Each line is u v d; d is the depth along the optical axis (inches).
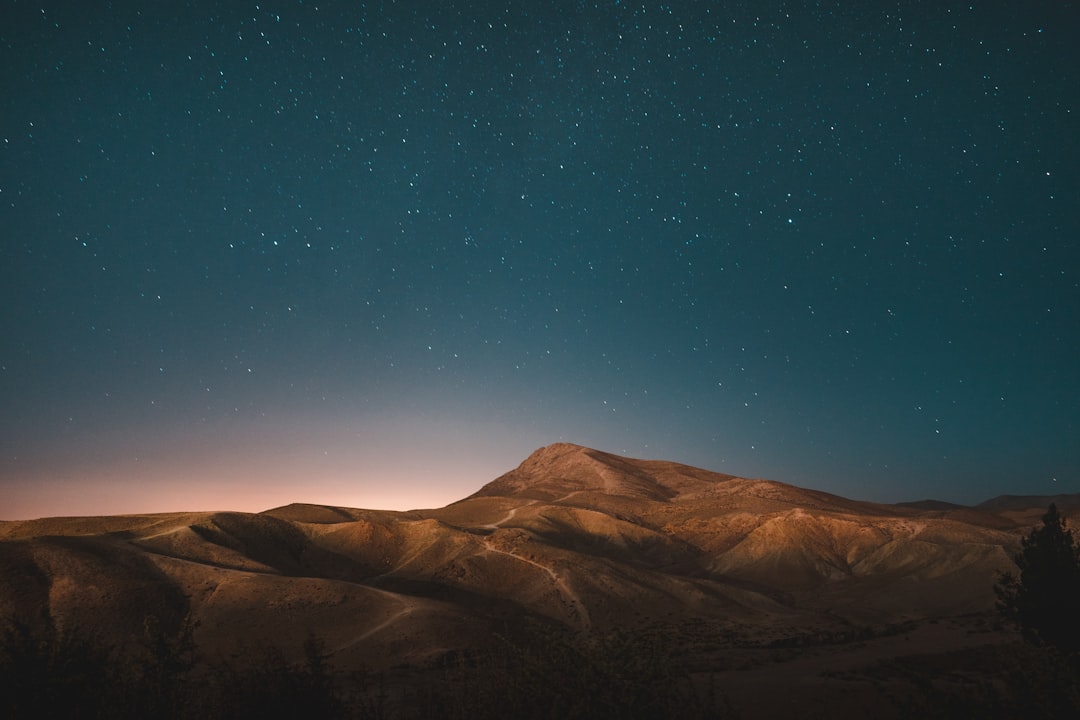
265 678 460.4
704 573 4079.7
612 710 351.3
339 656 1989.4
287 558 3442.4
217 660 1950.1
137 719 431.2
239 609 2294.5
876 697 1090.1
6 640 449.1
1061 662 344.5
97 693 441.1
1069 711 324.5
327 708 466.6
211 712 444.5
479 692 410.6
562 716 355.9
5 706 419.5
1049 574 829.2
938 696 341.1
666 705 361.7
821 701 1096.8
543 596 2871.6
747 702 1121.4
